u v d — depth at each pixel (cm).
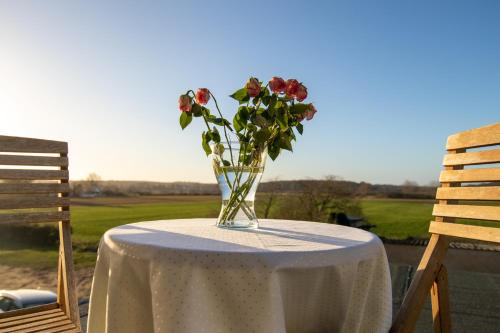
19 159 181
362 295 115
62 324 154
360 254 113
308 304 106
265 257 98
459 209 141
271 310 96
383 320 125
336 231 148
